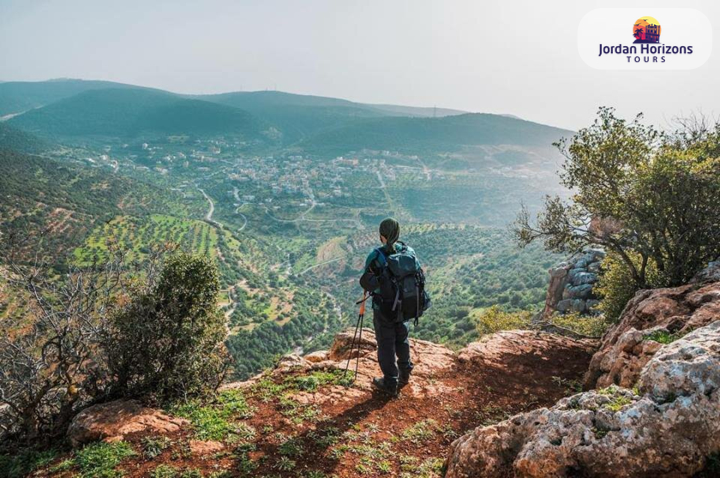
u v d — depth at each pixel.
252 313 166.00
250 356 131.12
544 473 3.16
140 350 6.22
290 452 4.63
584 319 16.81
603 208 10.77
